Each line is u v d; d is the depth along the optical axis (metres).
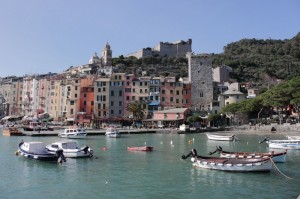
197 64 160.75
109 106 152.50
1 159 53.88
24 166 48.00
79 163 51.00
